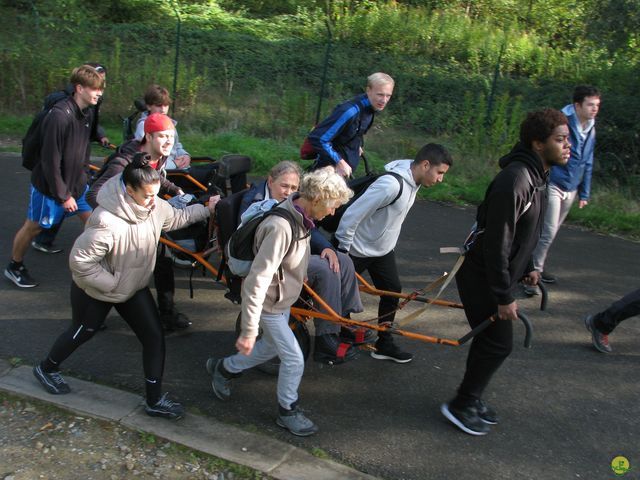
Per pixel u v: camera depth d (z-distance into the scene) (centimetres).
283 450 354
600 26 1249
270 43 1512
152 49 1420
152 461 343
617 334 517
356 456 357
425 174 408
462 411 380
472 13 1764
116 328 479
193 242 445
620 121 1052
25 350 441
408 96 1309
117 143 1005
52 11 1398
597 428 397
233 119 1159
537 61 1445
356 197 431
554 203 562
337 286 390
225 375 392
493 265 332
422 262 642
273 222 325
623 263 670
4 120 1096
